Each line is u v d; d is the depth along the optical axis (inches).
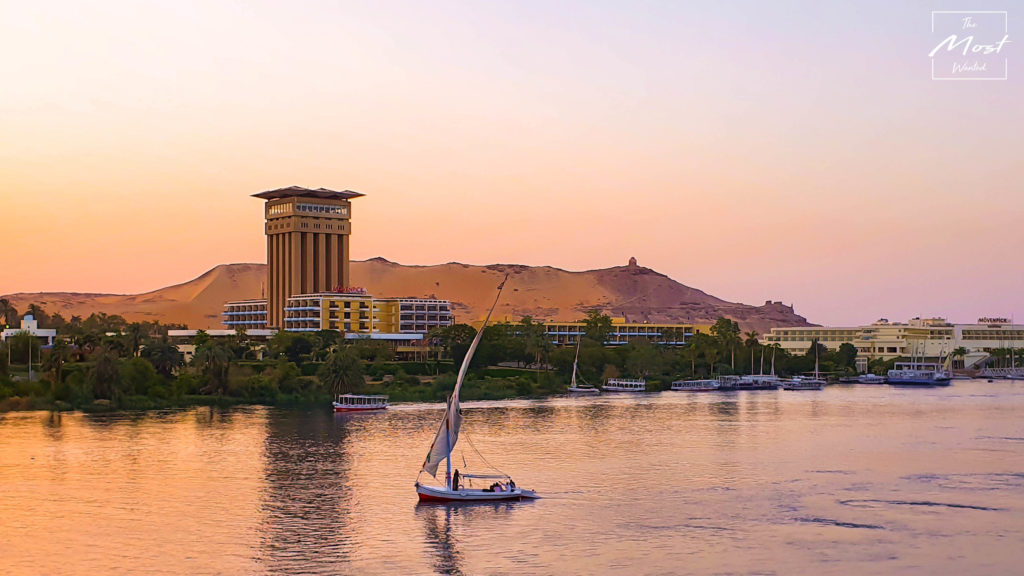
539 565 3324.3
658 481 4722.0
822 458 5442.9
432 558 3403.1
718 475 4886.8
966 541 3572.8
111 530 3762.3
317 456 5472.4
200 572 3253.0
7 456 5383.9
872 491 4453.7
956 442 6161.4
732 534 3688.5
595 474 4926.2
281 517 3969.0
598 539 3631.9
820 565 3297.2
